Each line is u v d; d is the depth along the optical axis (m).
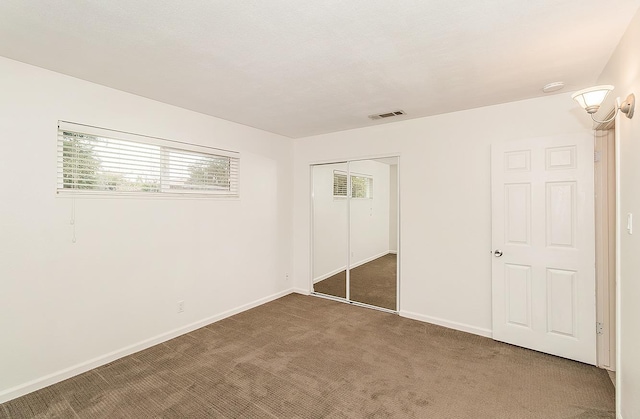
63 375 2.33
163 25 1.68
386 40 1.84
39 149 2.23
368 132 3.93
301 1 1.47
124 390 2.20
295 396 2.13
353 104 3.04
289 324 3.43
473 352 2.75
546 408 2.00
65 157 2.38
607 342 2.49
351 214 4.25
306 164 4.59
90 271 2.50
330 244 4.46
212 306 3.47
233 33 1.76
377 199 4.00
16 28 1.71
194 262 3.28
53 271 2.30
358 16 1.60
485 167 3.11
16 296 2.13
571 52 2.00
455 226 3.29
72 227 2.40
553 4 1.50
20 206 2.14
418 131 3.53
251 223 3.97
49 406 2.03
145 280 2.86
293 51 1.98
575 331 2.58
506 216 2.91
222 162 3.62
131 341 2.76
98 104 2.53
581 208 2.54
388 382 2.29
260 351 2.79
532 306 2.77
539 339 2.74
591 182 2.50
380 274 4.00
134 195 2.79
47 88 2.26
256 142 4.04
